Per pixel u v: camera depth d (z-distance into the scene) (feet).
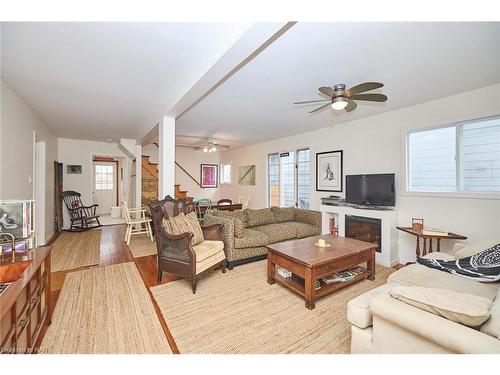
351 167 14.03
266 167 21.09
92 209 20.57
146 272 9.96
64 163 19.53
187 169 25.61
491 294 5.29
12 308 3.92
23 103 10.23
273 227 12.93
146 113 12.41
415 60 7.09
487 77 8.24
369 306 4.71
